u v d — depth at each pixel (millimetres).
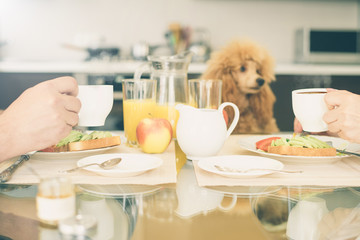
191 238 386
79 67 2973
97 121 825
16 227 416
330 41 3359
